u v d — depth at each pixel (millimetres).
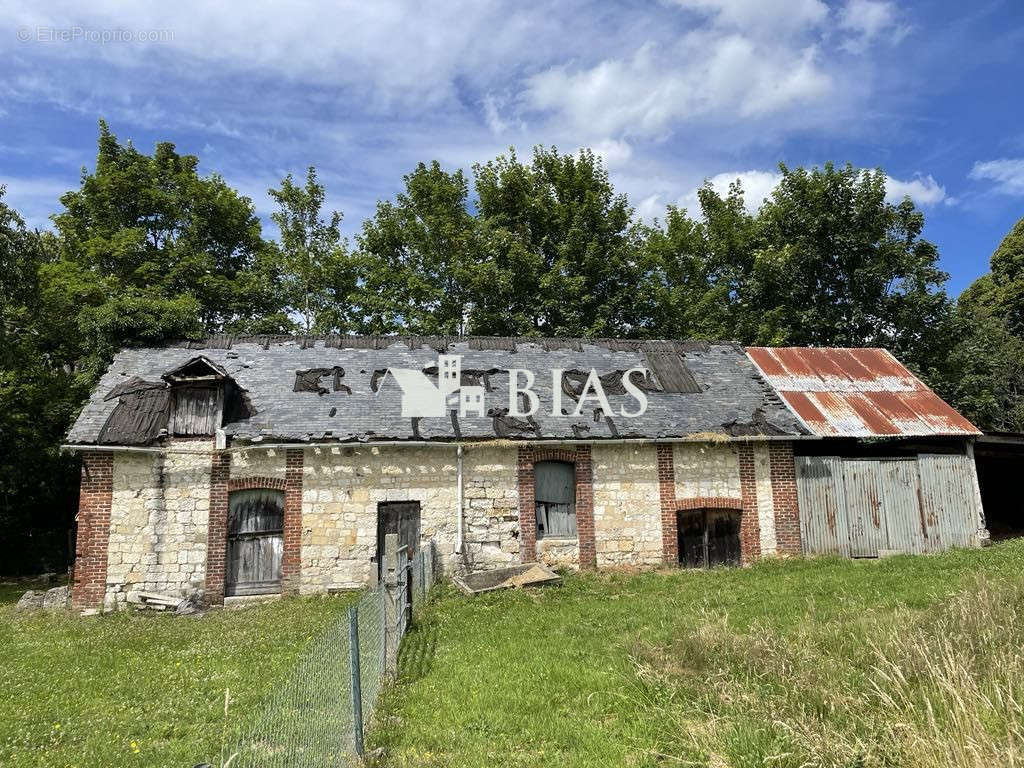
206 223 27797
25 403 21641
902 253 26750
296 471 15266
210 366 14945
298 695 4434
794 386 19203
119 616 13492
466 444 15789
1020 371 33531
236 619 12781
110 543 14391
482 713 6941
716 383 18984
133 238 24688
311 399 16375
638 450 16828
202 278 26250
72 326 24375
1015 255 36969
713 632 8500
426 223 30641
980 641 7000
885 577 12969
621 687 7367
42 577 20734
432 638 10500
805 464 17312
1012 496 22266
